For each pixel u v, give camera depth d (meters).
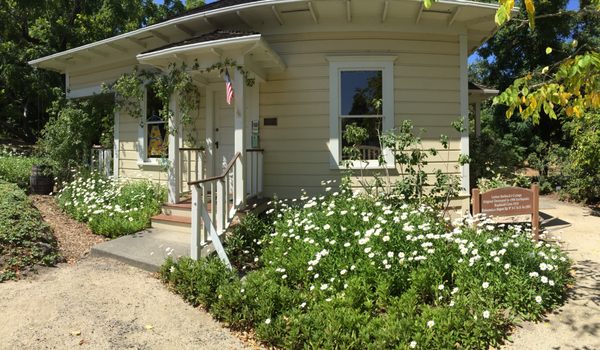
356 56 7.03
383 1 6.45
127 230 6.23
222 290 3.83
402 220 4.62
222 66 6.07
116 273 4.81
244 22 7.19
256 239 5.50
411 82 7.11
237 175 6.10
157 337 3.46
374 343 3.07
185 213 6.68
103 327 3.57
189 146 8.09
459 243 4.25
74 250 5.59
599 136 9.23
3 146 13.99
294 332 3.21
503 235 4.70
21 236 5.12
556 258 4.38
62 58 9.58
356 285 3.76
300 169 7.18
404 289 3.93
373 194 6.52
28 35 18.50
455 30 7.17
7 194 6.67
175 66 6.46
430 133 7.15
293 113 7.19
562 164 12.18
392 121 7.05
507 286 3.80
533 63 16.45
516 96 3.11
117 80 8.89
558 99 3.10
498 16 2.62
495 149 8.41
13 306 3.85
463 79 7.20
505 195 5.74
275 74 7.23
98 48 8.77
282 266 4.43
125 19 19.00
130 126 9.18
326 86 7.11
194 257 4.68
